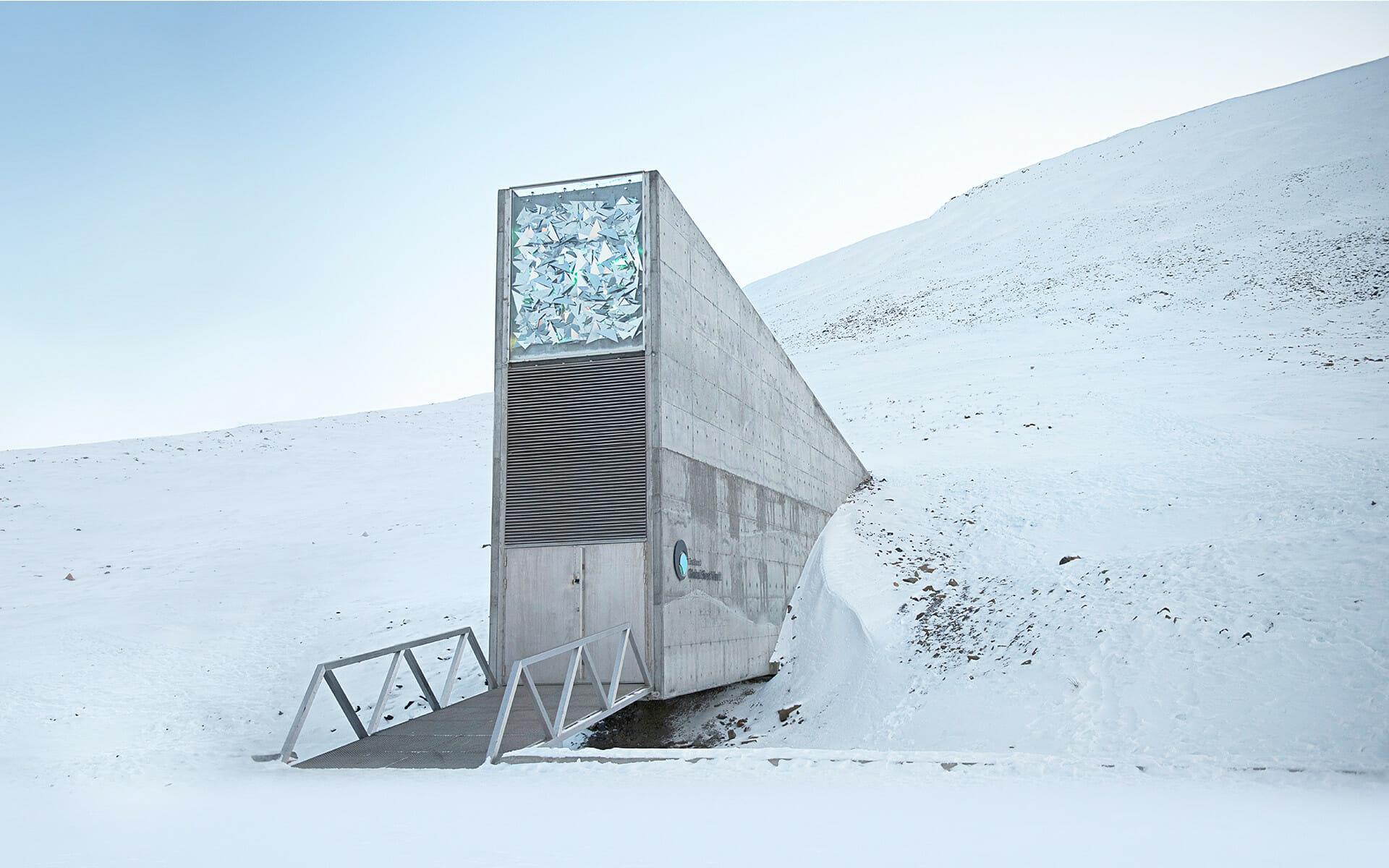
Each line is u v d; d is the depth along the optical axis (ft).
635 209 34.99
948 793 18.83
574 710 29.12
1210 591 35.04
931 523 58.59
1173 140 297.94
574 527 34.01
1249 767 21.26
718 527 39.63
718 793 19.08
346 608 54.80
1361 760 23.94
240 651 47.11
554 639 33.71
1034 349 131.13
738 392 43.39
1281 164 240.32
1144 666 31.65
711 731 40.09
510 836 14.60
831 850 13.26
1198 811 16.71
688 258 37.70
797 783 20.20
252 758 25.66
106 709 37.58
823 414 59.93
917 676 37.76
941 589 46.96
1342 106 270.46
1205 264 175.42
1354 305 133.80
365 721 37.37
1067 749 28.63
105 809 18.29
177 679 42.32
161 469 102.37
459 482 94.27
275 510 84.43
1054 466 66.39
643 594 33.12
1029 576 43.83
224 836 15.01
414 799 18.78
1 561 67.36
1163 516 49.39
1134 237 213.46
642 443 33.76
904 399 107.04
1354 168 219.82
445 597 55.36
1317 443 60.75
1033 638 36.50
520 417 34.96
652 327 34.19
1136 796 18.45
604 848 13.58
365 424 130.82
